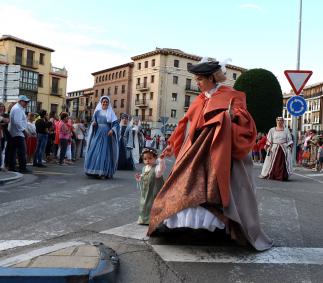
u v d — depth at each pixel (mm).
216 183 3914
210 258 3879
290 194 8477
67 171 12422
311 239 4664
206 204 3951
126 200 7145
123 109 90875
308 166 19797
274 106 46000
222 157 3936
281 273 3555
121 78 91812
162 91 80938
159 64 80875
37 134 13398
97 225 5246
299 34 20812
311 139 20078
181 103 82562
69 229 5043
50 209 6262
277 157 11898
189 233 4422
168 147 4934
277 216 5992
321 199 7852
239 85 46969
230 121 4031
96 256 3578
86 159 10617
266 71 46312
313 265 3762
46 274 3139
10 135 11438
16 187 8578
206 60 4449
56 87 66562
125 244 4246
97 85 101000
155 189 5230
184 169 4172
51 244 4324
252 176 4320
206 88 4445
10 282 3133
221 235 4383
